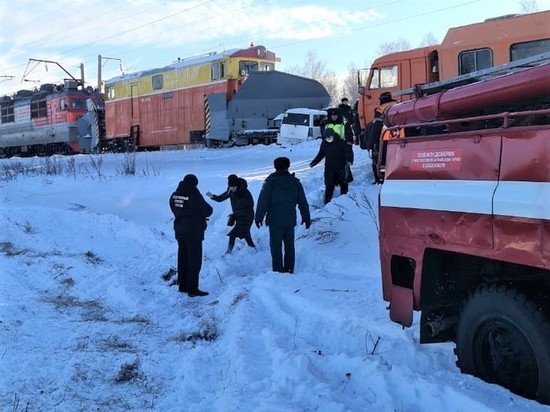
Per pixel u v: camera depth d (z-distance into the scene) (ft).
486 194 12.27
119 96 116.57
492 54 50.55
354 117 62.69
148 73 108.68
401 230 15.14
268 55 98.43
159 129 106.63
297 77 91.71
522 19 49.32
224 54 94.38
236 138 92.12
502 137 12.03
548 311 11.69
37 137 135.74
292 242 27.50
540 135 11.15
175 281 27.96
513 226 11.59
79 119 125.70
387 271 15.93
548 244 10.85
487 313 12.75
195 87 98.84
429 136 14.19
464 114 13.71
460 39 52.34
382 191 15.92
